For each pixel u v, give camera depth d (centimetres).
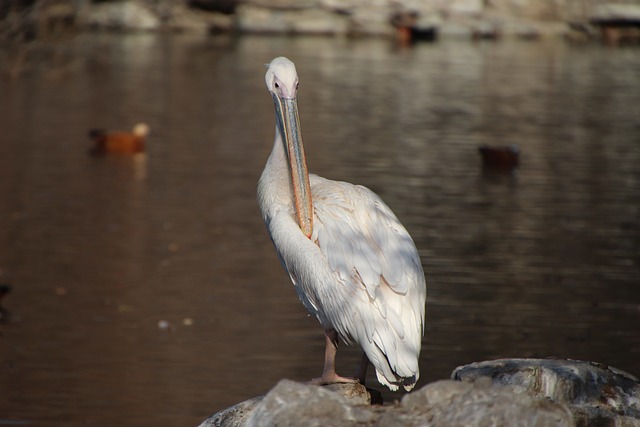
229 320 1255
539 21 5091
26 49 3731
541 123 2738
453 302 1316
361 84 3375
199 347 1167
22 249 1523
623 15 4997
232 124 2627
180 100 2991
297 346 1177
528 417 442
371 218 610
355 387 608
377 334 565
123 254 1512
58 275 1413
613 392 579
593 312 1279
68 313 1271
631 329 1216
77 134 2461
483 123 2719
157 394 1043
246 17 5053
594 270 1452
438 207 1816
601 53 4466
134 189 1914
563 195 1933
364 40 4825
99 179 1992
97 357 1133
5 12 3853
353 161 2191
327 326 611
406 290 577
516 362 602
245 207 1800
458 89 3322
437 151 2338
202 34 4888
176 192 1897
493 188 1977
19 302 1306
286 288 1382
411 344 565
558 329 1215
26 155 2202
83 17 4656
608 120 2802
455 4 5062
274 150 672
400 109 2906
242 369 1106
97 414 995
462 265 1472
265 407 477
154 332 1212
